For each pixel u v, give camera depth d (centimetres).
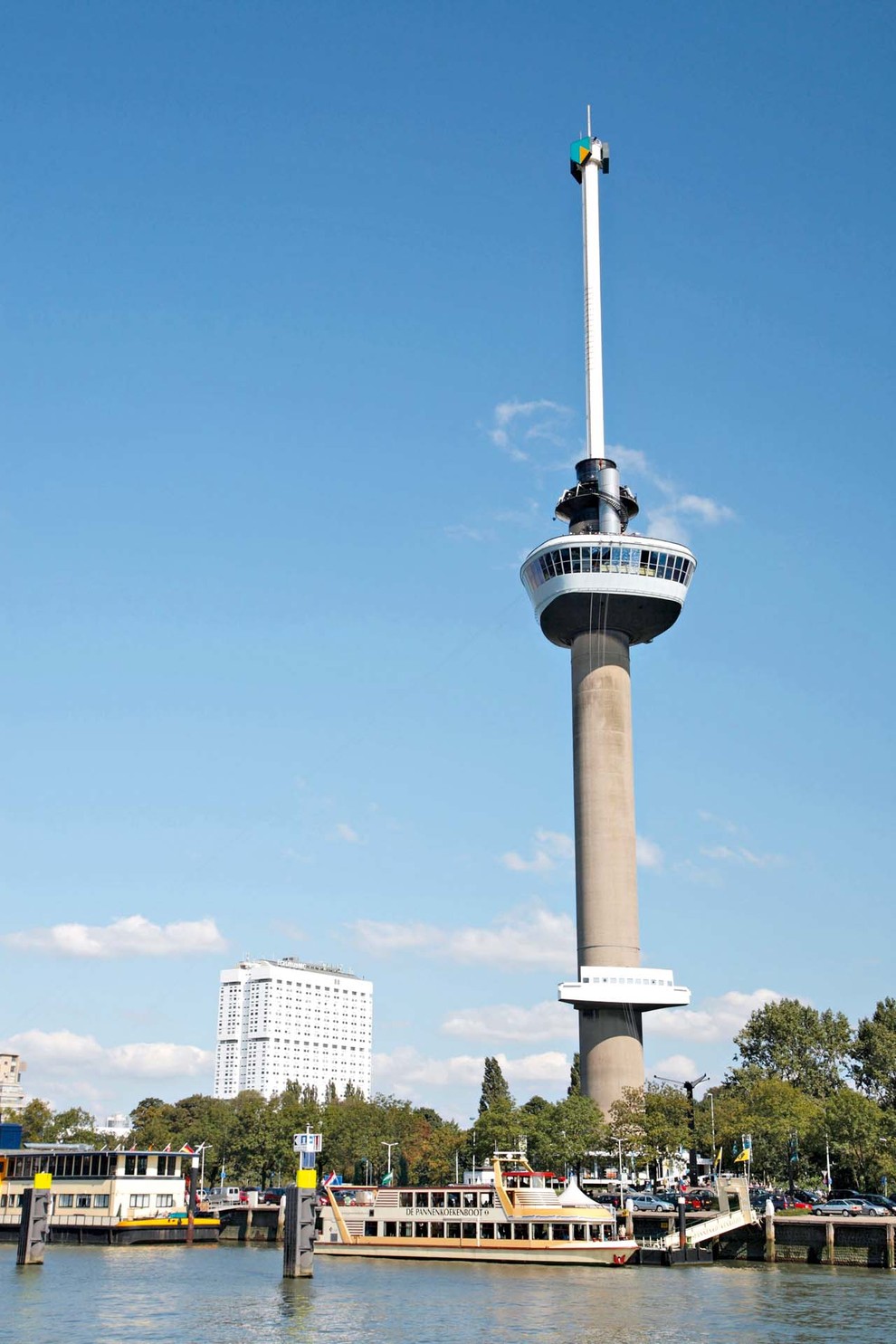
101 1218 14512
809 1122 16762
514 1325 8219
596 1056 19950
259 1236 15425
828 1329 7912
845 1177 17375
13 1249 14200
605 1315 8588
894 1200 15338
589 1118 17562
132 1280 10750
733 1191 13625
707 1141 16800
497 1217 12125
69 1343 7581
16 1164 15375
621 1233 12500
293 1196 10900
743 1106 17425
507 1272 11244
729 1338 7644
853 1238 11656
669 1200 14062
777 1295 9481
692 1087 17125
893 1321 8188
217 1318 8556
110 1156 14750
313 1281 10644
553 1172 17412
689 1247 11688
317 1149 11456
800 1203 14225
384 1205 12775
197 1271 11500
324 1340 7675
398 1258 12425
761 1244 12056
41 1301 9375
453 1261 12125
